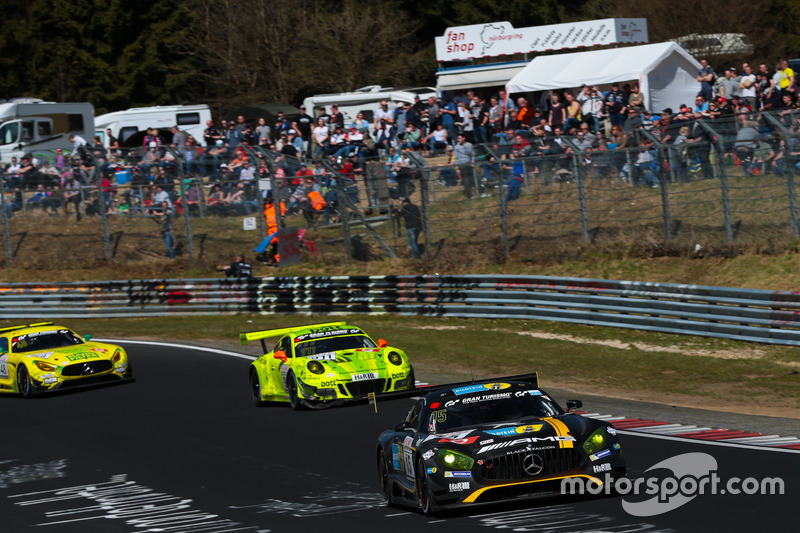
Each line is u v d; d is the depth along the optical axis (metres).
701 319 46.84
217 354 52.47
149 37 133.50
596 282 50.91
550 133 61.16
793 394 35.72
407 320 58.16
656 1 99.44
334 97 89.12
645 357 44.38
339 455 28.53
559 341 49.06
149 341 58.62
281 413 36.41
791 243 49.25
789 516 17.78
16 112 84.00
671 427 29.50
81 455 32.28
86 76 134.25
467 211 63.12
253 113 88.81
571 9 132.12
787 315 42.34
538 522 18.66
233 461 29.16
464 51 78.69
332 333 39.09
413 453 20.45
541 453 19.17
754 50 97.75
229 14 117.50
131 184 74.62
